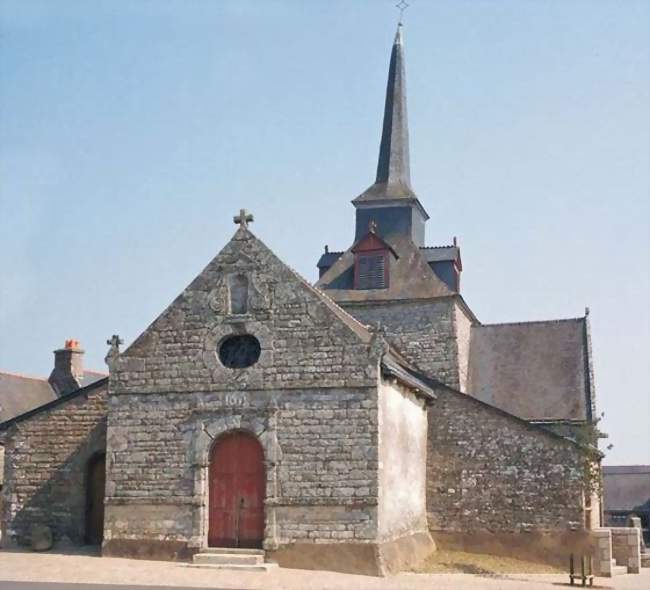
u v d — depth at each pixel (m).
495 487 25.52
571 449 25.08
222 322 22.64
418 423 25.44
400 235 33.19
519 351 32.44
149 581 18.25
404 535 23.30
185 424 22.39
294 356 22.03
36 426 26.11
